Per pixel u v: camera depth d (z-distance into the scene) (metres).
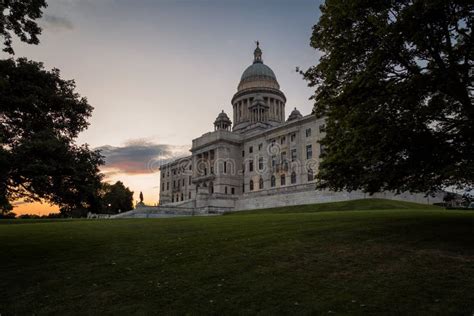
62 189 16.95
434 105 15.30
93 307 10.16
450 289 9.44
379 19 15.54
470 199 16.95
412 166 15.56
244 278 11.47
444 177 15.35
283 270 11.96
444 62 15.91
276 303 9.48
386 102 15.42
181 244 16.77
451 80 14.00
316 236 16.39
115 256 15.23
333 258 12.85
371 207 41.78
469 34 15.38
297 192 59.25
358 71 17.55
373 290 9.77
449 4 13.60
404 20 13.91
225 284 11.09
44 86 17.45
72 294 11.22
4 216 69.94
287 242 15.59
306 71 20.09
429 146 15.09
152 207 60.53
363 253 13.12
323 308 8.95
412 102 14.85
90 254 15.72
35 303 10.66
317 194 56.16
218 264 13.09
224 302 9.79
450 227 16.36
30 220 41.41
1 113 16.20
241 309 9.29
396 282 10.18
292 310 9.00
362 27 16.61
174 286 11.27
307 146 77.69
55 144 15.42
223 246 15.73
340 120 17.56
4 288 11.90
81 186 17.02
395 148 15.38
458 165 13.76
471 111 14.30
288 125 82.06
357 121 15.55
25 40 16.23
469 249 12.61
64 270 13.54
